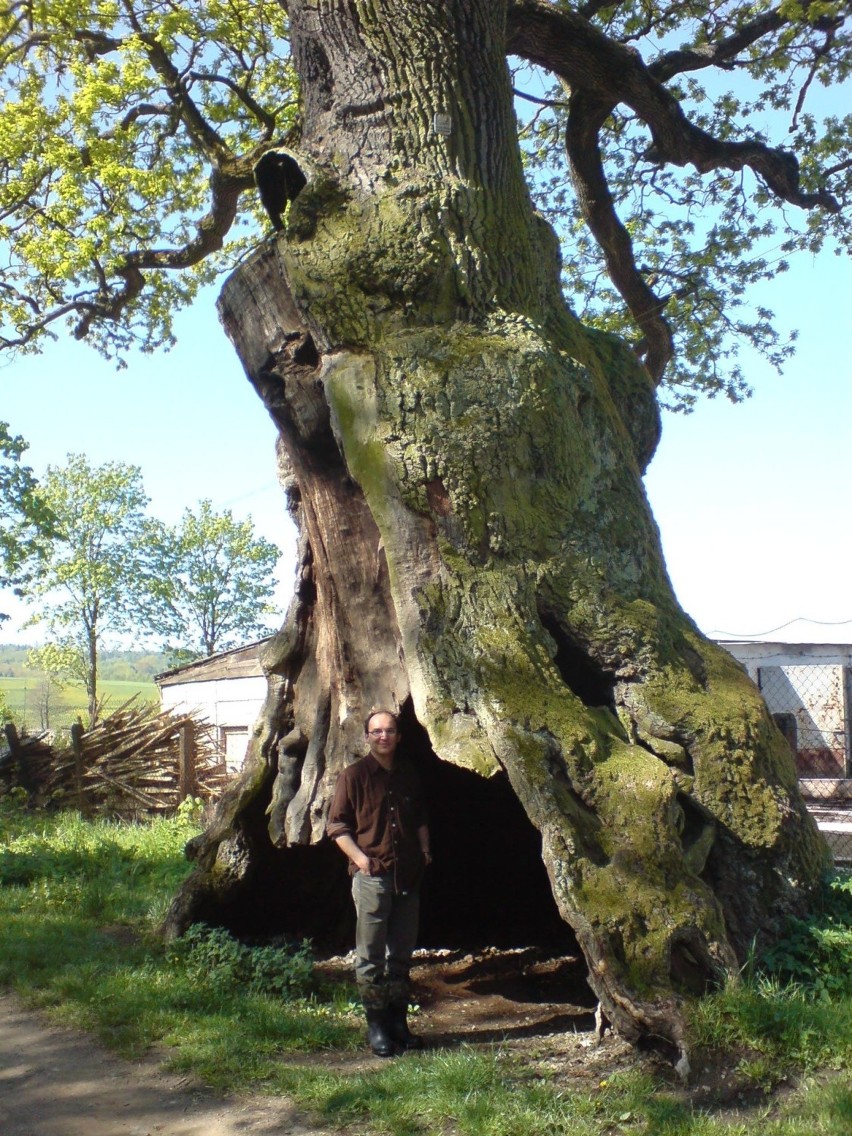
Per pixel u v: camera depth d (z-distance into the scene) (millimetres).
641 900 5586
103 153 16828
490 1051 5820
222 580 60406
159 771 20000
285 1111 5148
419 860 6176
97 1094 5477
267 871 8180
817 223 17062
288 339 7391
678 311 18125
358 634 7238
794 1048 5156
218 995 6801
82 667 56281
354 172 7590
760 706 6770
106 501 56625
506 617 6480
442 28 7715
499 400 6840
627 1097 4906
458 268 7273
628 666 6648
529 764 5934
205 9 16922
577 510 7047
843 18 15289
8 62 16953
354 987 7137
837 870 7430
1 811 17828
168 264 17000
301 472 7484
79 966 7469
